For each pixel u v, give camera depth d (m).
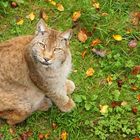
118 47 6.90
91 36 7.01
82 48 6.91
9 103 5.78
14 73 5.59
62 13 7.26
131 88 6.54
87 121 6.19
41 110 6.28
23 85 5.70
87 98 6.43
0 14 7.17
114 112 6.29
